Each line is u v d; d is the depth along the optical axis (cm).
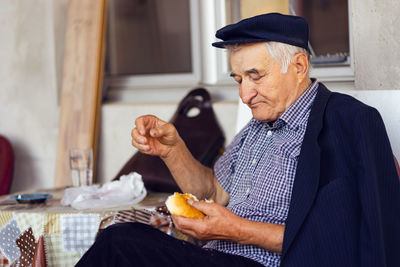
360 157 162
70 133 353
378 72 242
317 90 184
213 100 331
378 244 154
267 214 179
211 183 216
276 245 168
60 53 374
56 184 353
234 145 210
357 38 248
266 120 185
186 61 353
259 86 179
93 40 354
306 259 159
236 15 327
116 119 349
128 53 371
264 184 181
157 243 163
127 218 206
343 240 159
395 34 235
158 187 265
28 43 385
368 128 167
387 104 231
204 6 335
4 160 354
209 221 168
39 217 206
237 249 180
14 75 391
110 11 372
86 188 237
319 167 165
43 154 387
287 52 176
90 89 351
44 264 204
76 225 205
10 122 395
